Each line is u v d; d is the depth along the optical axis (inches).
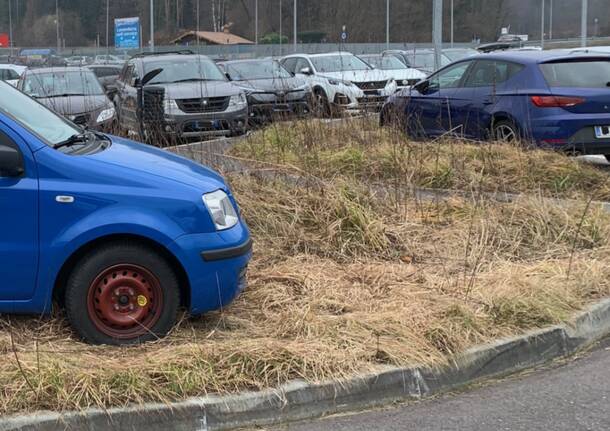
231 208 183.3
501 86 380.8
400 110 389.1
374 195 277.6
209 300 174.2
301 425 150.5
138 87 466.6
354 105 428.1
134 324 172.2
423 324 177.8
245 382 153.9
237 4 2303.2
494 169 328.5
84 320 170.6
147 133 391.5
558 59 365.7
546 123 357.4
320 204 256.8
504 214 266.2
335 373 158.6
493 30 2704.2
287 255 234.8
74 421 141.4
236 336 176.6
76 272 169.3
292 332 176.1
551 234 254.5
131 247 170.2
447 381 167.5
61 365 153.3
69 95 456.1
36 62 1198.3
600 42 2191.2
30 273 167.9
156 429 145.0
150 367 153.9
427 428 147.4
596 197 314.0
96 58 1827.0
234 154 343.6
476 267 221.6
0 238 165.9
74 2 2706.7
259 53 1732.3
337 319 181.0
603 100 355.9
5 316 183.3
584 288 209.3
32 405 143.3
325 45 1439.5
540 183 318.3
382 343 168.9
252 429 149.2
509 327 183.3
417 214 271.0
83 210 167.2
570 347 187.5
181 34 2060.8
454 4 2687.0
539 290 199.5
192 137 454.0
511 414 153.3
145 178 171.8
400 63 778.8
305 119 374.6
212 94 470.6
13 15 2854.3
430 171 321.7
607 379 170.6
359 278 216.2
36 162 167.6
